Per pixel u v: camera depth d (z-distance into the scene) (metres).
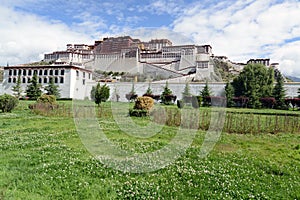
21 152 9.02
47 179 6.27
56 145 10.40
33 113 24.20
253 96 30.62
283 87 39.34
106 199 5.31
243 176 7.13
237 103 28.78
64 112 22.58
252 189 6.12
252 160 9.05
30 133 13.53
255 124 17.23
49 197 5.29
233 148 11.21
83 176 6.58
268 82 36.91
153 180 6.52
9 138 11.90
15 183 5.98
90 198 5.32
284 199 5.71
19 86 51.47
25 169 7.00
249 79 30.05
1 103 24.59
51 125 16.78
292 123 16.94
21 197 5.23
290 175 7.61
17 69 57.31
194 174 7.02
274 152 10.79
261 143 12.70
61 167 7.26
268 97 35.88
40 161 7.85
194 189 5.96
